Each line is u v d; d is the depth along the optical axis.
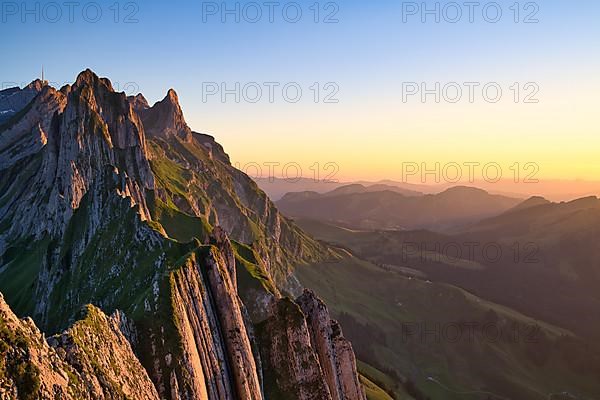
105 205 161.38
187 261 90.69
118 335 67.75
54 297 158.00
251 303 137.00
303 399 96.81
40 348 48.09
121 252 127.75
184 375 72.69
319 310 113.94
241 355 90.25
